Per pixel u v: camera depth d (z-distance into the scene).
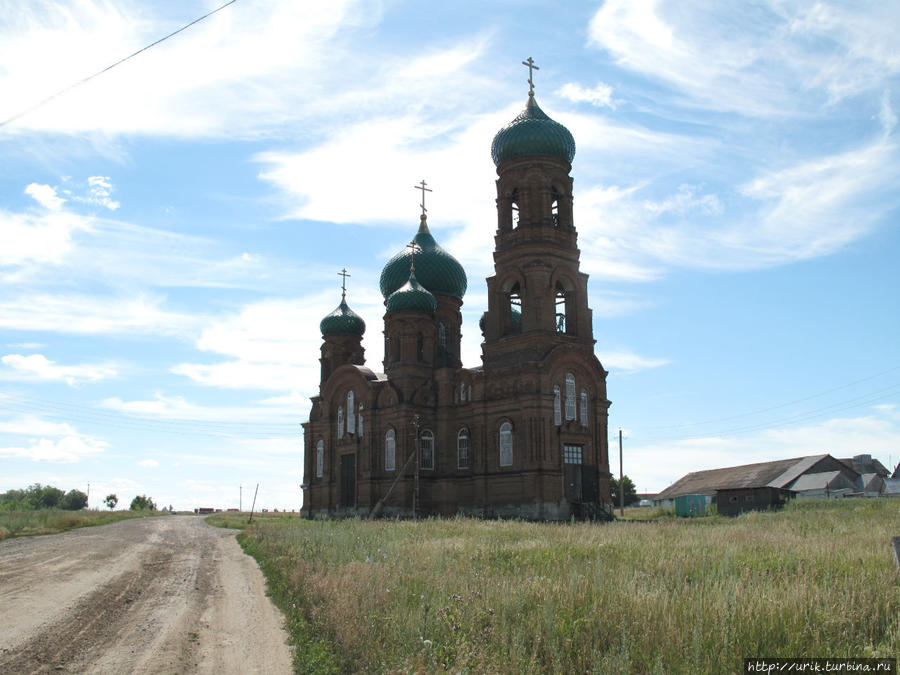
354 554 27.42
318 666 14.66
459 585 18.48
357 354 90.31
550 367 64.81
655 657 12.67
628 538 32.25
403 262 82.12
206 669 14.84
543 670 12.80
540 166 69.06
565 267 68.69
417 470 69.62
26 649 16.02
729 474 109.94
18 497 174.25
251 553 36.75
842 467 97.38
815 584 16.52
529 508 62.50
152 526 62.19
